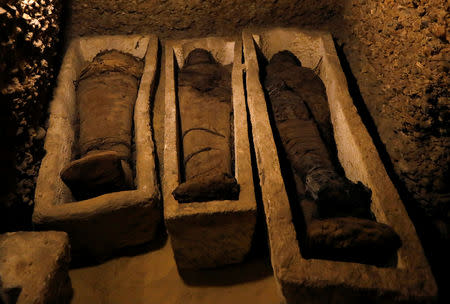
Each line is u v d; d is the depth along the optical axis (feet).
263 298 6.57
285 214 5.91
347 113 7.46
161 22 10.07
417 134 7.00
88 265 7.09
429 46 6.61
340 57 9.66
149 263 7.11
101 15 9.87
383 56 8.20
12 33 6.53
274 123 7.97
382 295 5.13
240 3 9.87
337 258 5.63
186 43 9.71
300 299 5.42
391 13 7.73
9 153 6.26
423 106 6.75
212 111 8.13
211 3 9.84
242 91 8.26
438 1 6.41
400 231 5.62
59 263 5.79
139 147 7.38
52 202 6.44
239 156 6.90
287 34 9.70
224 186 6.05
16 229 6.50
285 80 8.71
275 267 5.52
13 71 6.56
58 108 7.95
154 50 9.54
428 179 6.70
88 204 6.28
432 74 6.58
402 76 7.43
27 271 5.50
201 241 6.40
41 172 6.84
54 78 8.71
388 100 7.86
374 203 6.18
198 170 7.14
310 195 6.56
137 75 9.26
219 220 6.04
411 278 5.15
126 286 6.84
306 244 5.62
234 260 6.91
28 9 7.23
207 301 6.61
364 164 6.52
